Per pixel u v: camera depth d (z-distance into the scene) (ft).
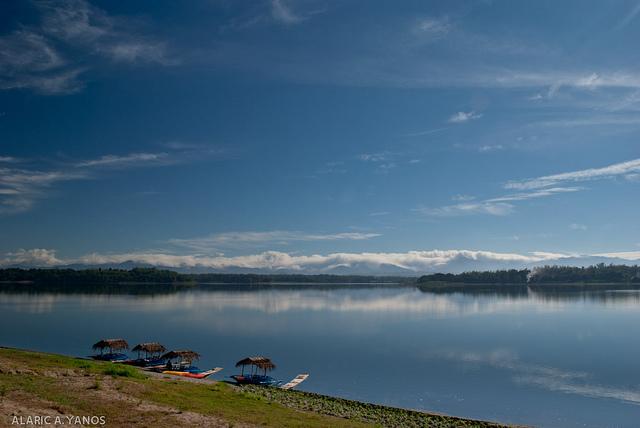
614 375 222.48
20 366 141.38
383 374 224.94
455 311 582.35
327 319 489.26
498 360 260.62
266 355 275.18
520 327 412.57
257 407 127.24
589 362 254.47
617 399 181.68
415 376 221.05
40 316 483.51
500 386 201.46
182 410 108.47
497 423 146.20
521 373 227.61
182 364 230.68
